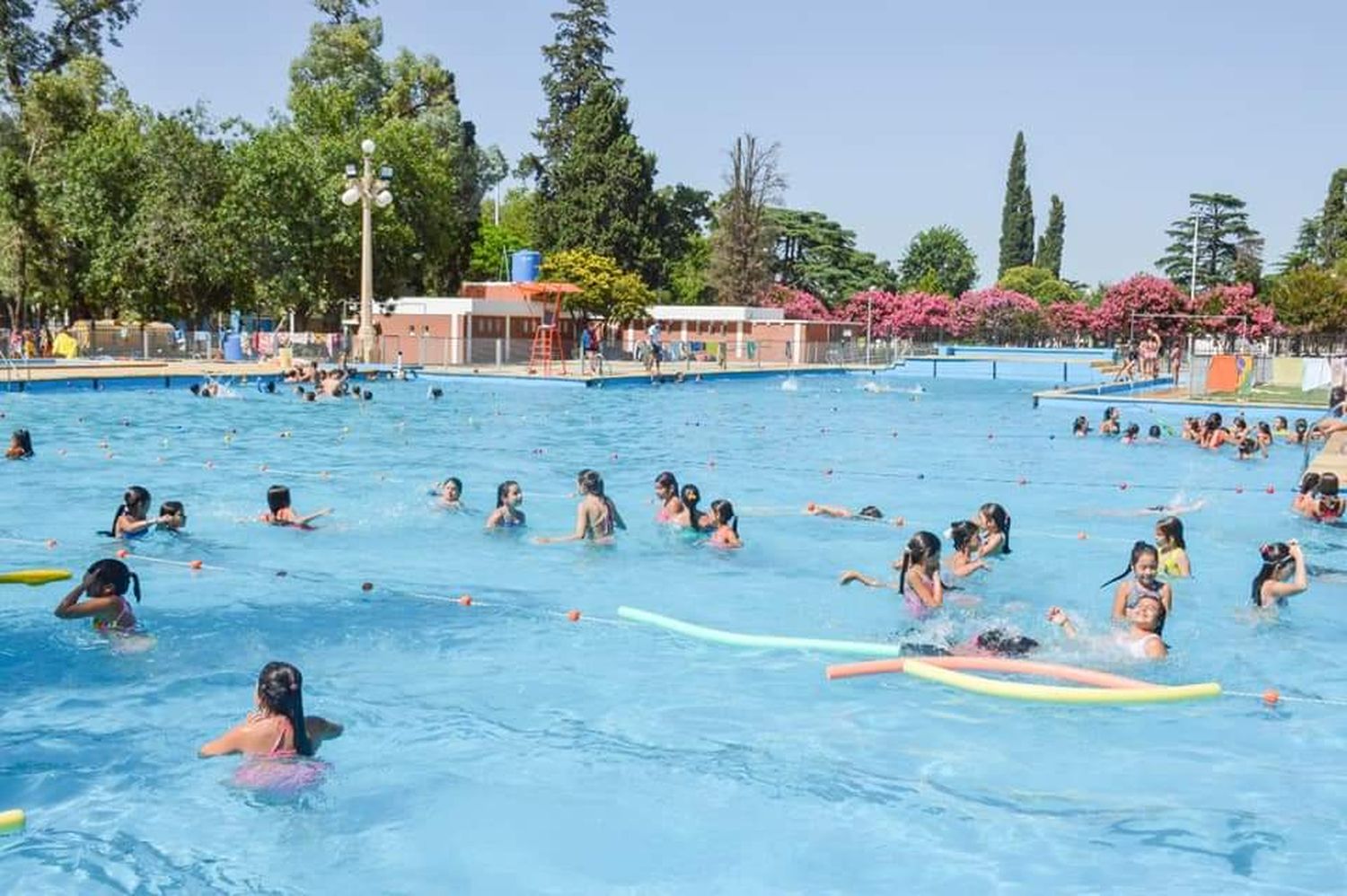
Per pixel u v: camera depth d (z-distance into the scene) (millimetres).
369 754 5859
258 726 5840
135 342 37750
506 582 9562
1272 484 16266
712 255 73062
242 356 38812
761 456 18938
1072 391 33281
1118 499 14758
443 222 47531
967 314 66188
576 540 11156
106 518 11969
